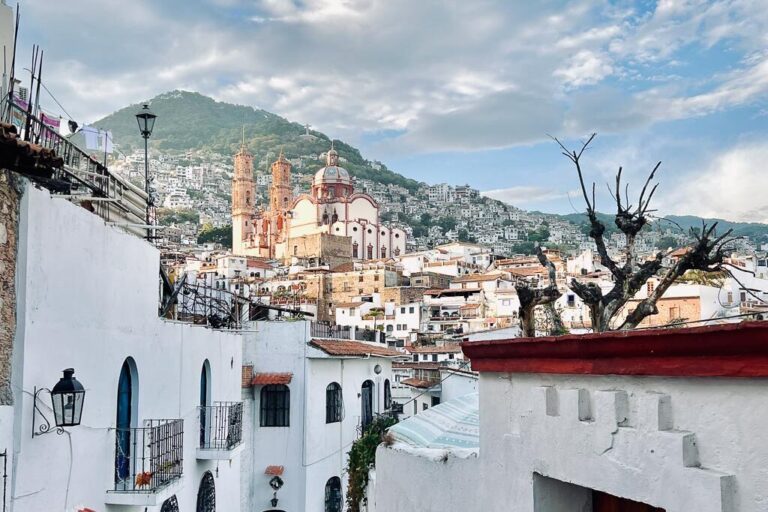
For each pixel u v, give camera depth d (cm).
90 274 1123
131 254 1317
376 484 943
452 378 3412
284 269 11931
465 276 10150
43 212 960
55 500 986
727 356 393
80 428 1076
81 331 1087
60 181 1113
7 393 881
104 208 1484
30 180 987
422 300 9131
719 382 405
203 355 1806
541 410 565
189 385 1680
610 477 482
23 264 906
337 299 10275
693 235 1133
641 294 3750
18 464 881
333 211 13612
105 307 1186
